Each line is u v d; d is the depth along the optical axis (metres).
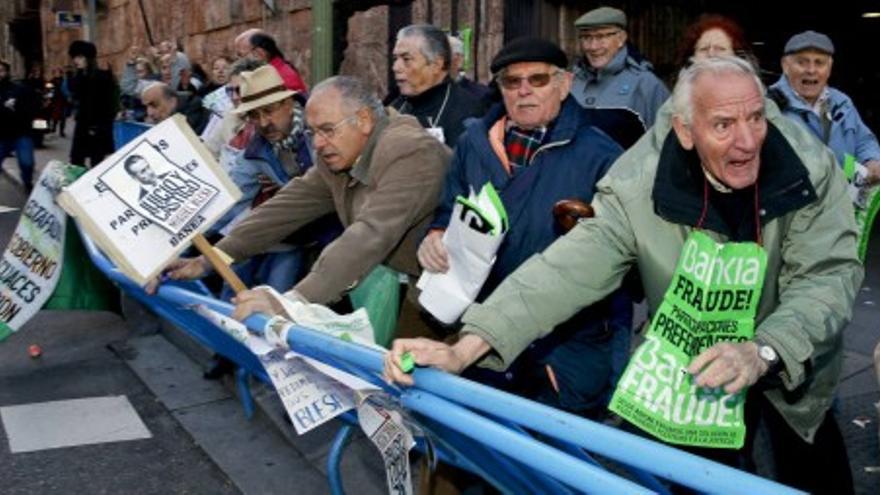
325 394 2.37
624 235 2.00
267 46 5.13
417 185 2.79
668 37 9.31
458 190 2.69
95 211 2.81
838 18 13.47
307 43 11.06
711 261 1.86
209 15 14.13
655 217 1.95
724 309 1.85
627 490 1.51
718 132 1.77
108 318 6.08
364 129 2.88
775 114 1.94
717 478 1.43
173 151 2.92
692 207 1.88
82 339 5.63
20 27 30.02
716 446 1.86
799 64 4.00
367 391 2.15
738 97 1.74
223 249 3.29
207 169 2.92
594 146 2.51
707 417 1.85
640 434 2.31
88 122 10.91
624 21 4.09
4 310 4.82
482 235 2.27
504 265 2.55
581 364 2.43
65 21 18.38
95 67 11.00
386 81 9.02
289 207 3.32
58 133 20.27
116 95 11.04
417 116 4.11
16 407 4.47
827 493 2.10
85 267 5.26
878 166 3.90
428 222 2.92
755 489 1.38
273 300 2.53
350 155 2.90
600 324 2.44
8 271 4.82
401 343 1.92
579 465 1.59
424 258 2.57
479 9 8.04
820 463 2.09
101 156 11.08
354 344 2.10
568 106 2.55
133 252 2.81
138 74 10.71
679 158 1.91
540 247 2.50
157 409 4.49
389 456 2.18
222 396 4.60
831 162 1.90
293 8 11.35
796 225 1.87
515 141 2.59
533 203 2.50
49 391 4.73
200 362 5.10
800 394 1.97
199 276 3.28
